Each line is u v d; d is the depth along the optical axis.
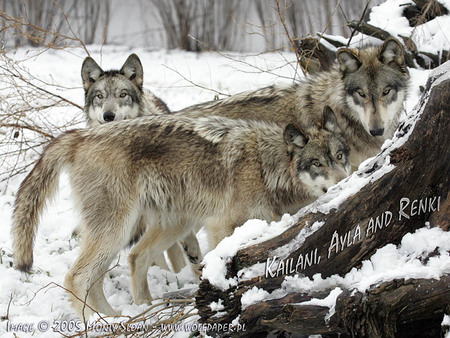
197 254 8.95
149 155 8.08
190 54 23.81
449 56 10.71
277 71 15.13
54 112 14.00
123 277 8.94
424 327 5.65
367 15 12.87
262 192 8.04
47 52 22.09
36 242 9.57
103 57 22.28
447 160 5.60
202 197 8.21
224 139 8.12
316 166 7.80
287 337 6.14
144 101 11.72
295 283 5.78
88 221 8.06
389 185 5.67
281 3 22.16
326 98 8.85
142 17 29.53
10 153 11.95
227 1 25.86
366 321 5.25
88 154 8.20
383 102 8.27
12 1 25.45
